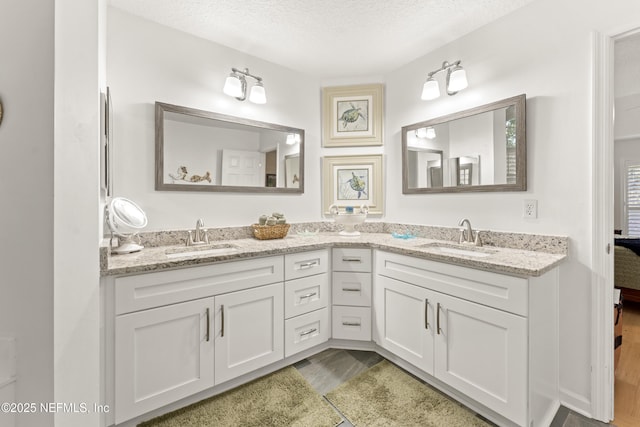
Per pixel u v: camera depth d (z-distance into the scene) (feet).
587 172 4.75
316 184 8.54
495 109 5.90
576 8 4.86
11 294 2.31
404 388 5.31
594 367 4.68
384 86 8.36
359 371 5.85
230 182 6.98
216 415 4.61
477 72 6.29
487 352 4.44
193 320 4.75
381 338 6.25
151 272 4.33
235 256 5.09
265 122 7.52
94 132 2.98
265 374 5.74
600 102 4.60
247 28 6.30
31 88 2.30
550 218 5.18
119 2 5.48
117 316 4.07
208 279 4.89
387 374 5.74
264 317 5.58
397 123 8.07
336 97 8.46
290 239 7.00
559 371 5.03
